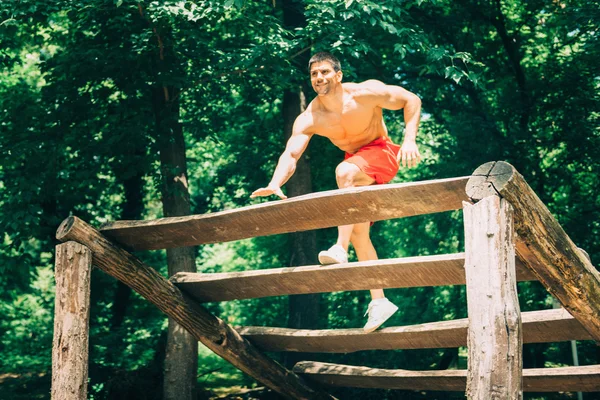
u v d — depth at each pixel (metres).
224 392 12.00
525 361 12.03
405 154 4.75
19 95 11.71
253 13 9.64
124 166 10.27
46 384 12.43
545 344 12.12
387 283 5.17
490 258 3.70
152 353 12.83
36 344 15.48
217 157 15.65
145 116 10.23
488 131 11.65
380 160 5.14
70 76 10.39
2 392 11.90
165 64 9.84
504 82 12.70
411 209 4.32
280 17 12.26
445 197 4.12
